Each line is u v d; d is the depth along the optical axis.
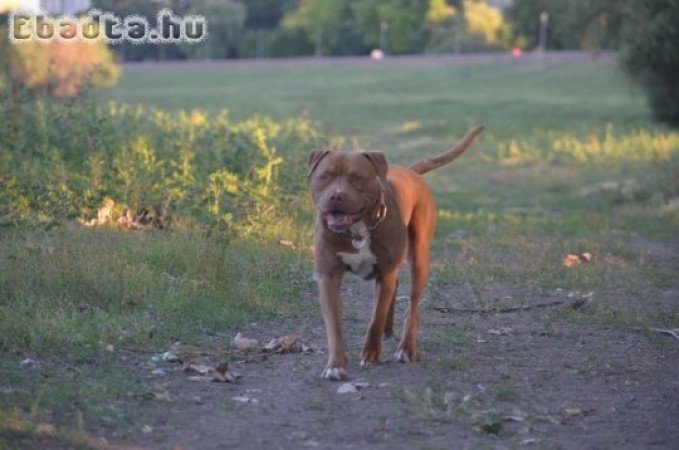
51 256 8.78
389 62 70.50
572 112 43.06
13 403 5.84
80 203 10.73
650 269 11.98
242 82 62.56
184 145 13.46
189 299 8.49
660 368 7.51
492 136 37.22
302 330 8.34
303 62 72.62
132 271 9.00
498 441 5.79
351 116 45.25
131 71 68.00
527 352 7.91
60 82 18.56
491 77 59.94
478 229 15.74
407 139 38.22
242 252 10.48
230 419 6.02
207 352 7.38
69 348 7.11
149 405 6.16
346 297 9.89
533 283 10.91
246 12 85.50
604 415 6.33
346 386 6.65
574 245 13.71
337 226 6.67
